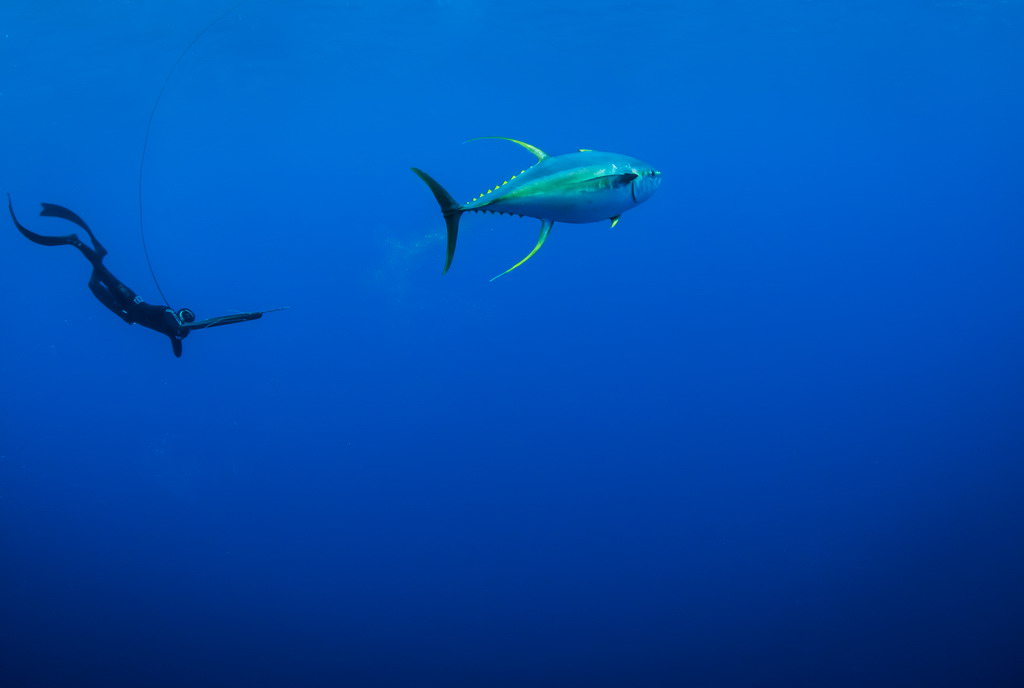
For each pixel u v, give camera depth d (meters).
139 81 16.62
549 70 19.69
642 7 13.95
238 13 12.88
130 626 9.40
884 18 15.96
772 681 8.28
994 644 8.60
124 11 12.34
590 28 15.36
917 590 9.33
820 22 15.92
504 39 16.06
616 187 2.29
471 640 9.13
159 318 5.37
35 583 9.95
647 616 9.36
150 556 10.50
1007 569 9.45
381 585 10.00
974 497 10.66
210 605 9.76
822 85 23.75
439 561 10.29
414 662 8.78
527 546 10.46
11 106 17.39
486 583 9.92
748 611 9.29
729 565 9.98
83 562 10.38
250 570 10.20
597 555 10.23
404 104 23.12
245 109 20.83
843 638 8.83
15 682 8.44
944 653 8.50
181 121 21.33
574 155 2.31
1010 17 16.72
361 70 17.67
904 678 8.15
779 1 14.07
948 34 17.92
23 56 14.07
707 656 8.70
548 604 9.59
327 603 9.70
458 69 18.98
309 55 15.85
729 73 20.98
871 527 10.48
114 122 20.11
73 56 14.39
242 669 8.66
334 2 12.60
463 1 13.09
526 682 8.51
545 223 2.36
